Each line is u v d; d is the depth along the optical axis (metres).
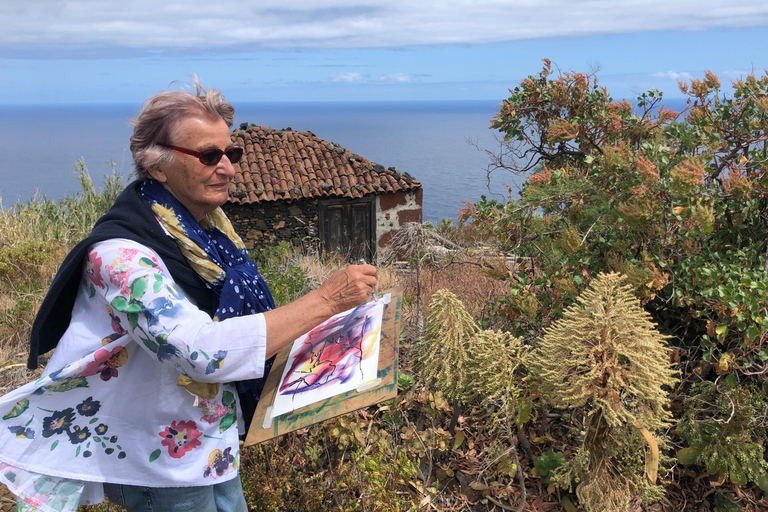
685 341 3.04
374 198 15.13
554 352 2.29
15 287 6.00
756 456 2.52
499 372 2.43
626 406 2.30
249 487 2.44
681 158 3.04
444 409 3.04
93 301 1.47
